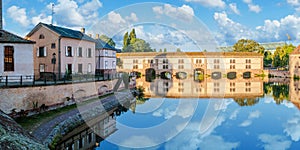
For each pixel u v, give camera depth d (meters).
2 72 18.38
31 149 8.83
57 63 25.59
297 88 41.28
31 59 19.59
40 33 26.23
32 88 15.74
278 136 14.45
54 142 11.60
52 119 14.71
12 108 14.55
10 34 19.48
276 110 22.39
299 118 19.09
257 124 16.89
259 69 67.69
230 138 13.37
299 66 61.38
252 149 12.22
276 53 78.25
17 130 10.13
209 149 11.34
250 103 26.17
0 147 8.03
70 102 18.78
